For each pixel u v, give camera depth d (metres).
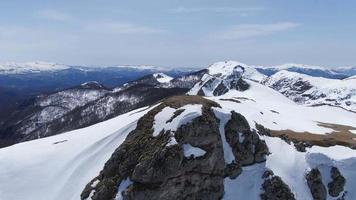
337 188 84.06
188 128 80.00
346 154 90.19
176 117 82.81
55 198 87.88
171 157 76.06
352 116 155.00
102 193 79.06
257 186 82.06
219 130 85.44
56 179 94.25
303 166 86.94
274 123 107.00
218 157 80.94
